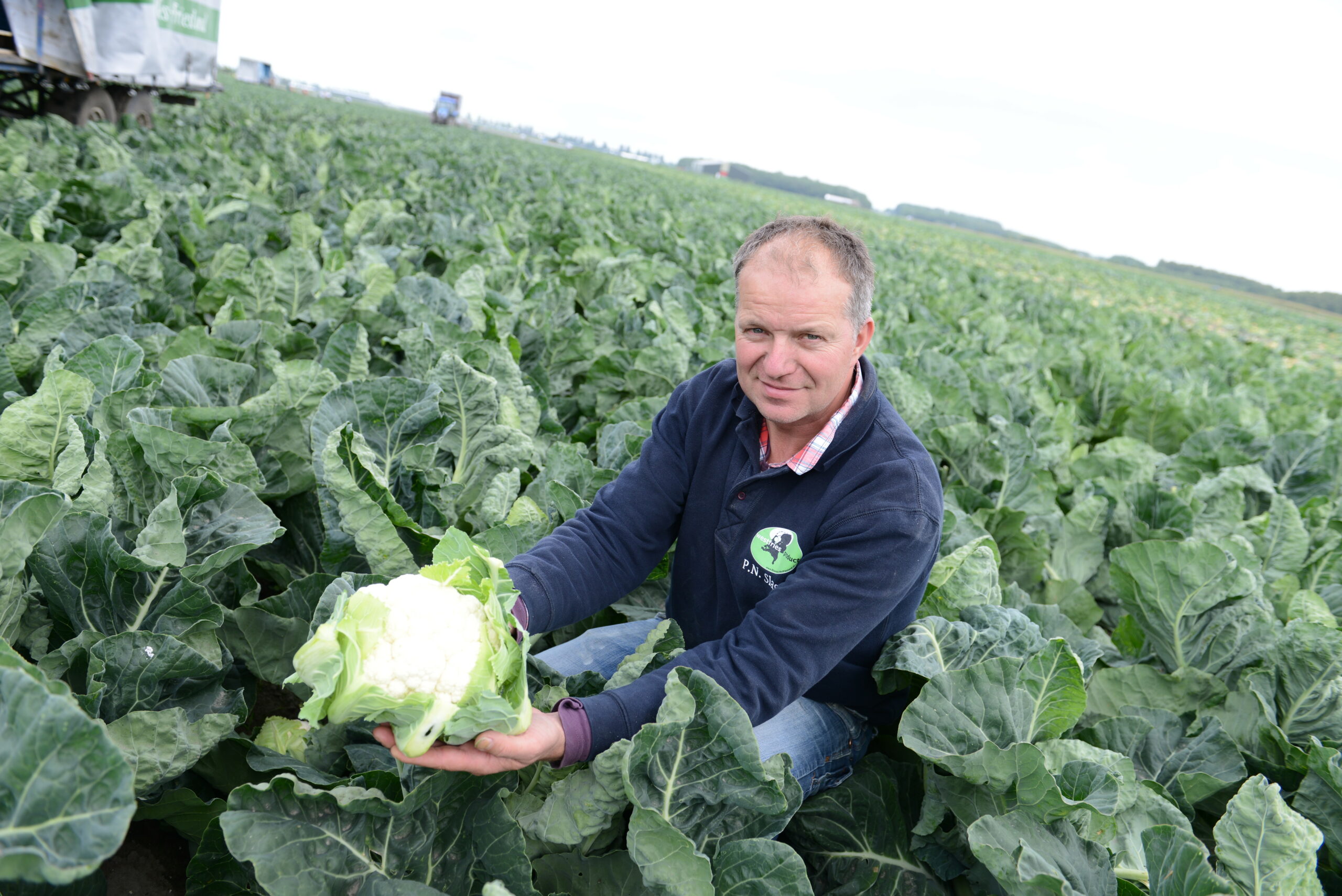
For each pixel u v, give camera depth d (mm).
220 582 2762
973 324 12445
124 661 2137
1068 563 4691
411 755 1755
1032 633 2805
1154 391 8203
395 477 3033
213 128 19406
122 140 13617
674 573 2852
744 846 2021
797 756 2594
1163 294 36938
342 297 5258
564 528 2656
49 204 5738
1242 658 3320
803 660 2309
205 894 2020
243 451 2793
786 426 2453
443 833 2078
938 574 3033
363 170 15266
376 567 2664
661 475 2699
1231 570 3348
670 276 9258
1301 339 27672
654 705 2131
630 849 1877
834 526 2387
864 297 2262
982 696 2428
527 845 2234
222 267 5582
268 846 1739
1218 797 2770
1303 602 3479
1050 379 8328
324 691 1689
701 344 6336
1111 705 3289
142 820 2469
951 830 2482
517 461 3562
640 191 28734
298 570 3355
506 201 15797
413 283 5309
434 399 3100
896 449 2393
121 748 2041
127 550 2531
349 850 1872
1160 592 3457
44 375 3475
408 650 1732
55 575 2219
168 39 17375
